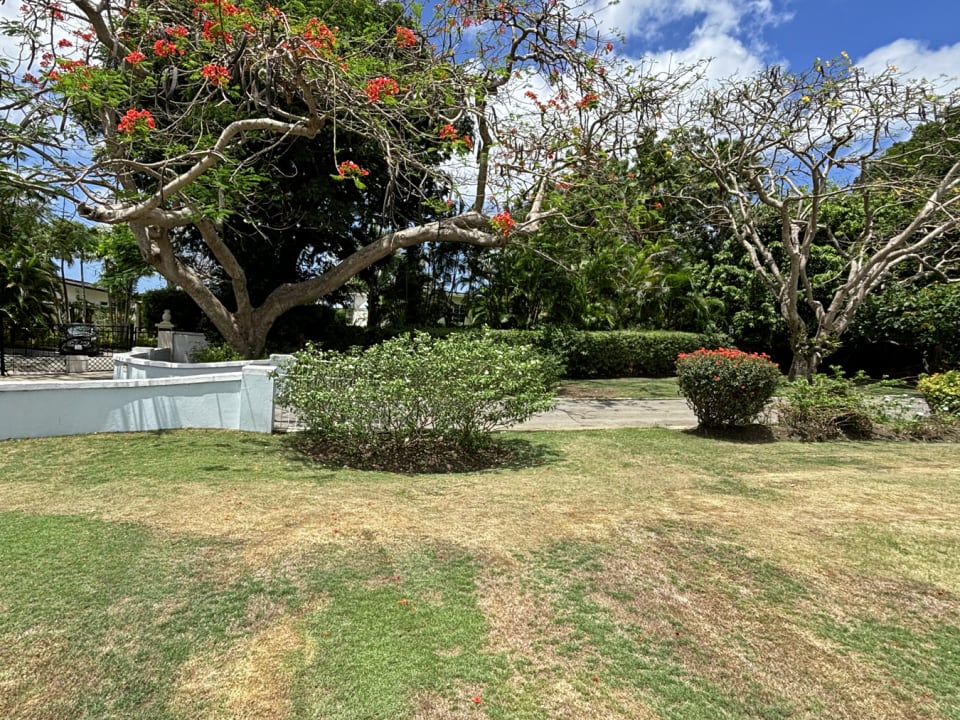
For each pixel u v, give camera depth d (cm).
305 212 1306
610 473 541
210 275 1526
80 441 622
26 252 1778
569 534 369
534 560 326
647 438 731
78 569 297
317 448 616
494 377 559
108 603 265
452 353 578
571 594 287
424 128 1105
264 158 1203
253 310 1245
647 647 243
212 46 726
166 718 195
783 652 241
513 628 255
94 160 818
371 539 349
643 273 1639
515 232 1131
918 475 550
